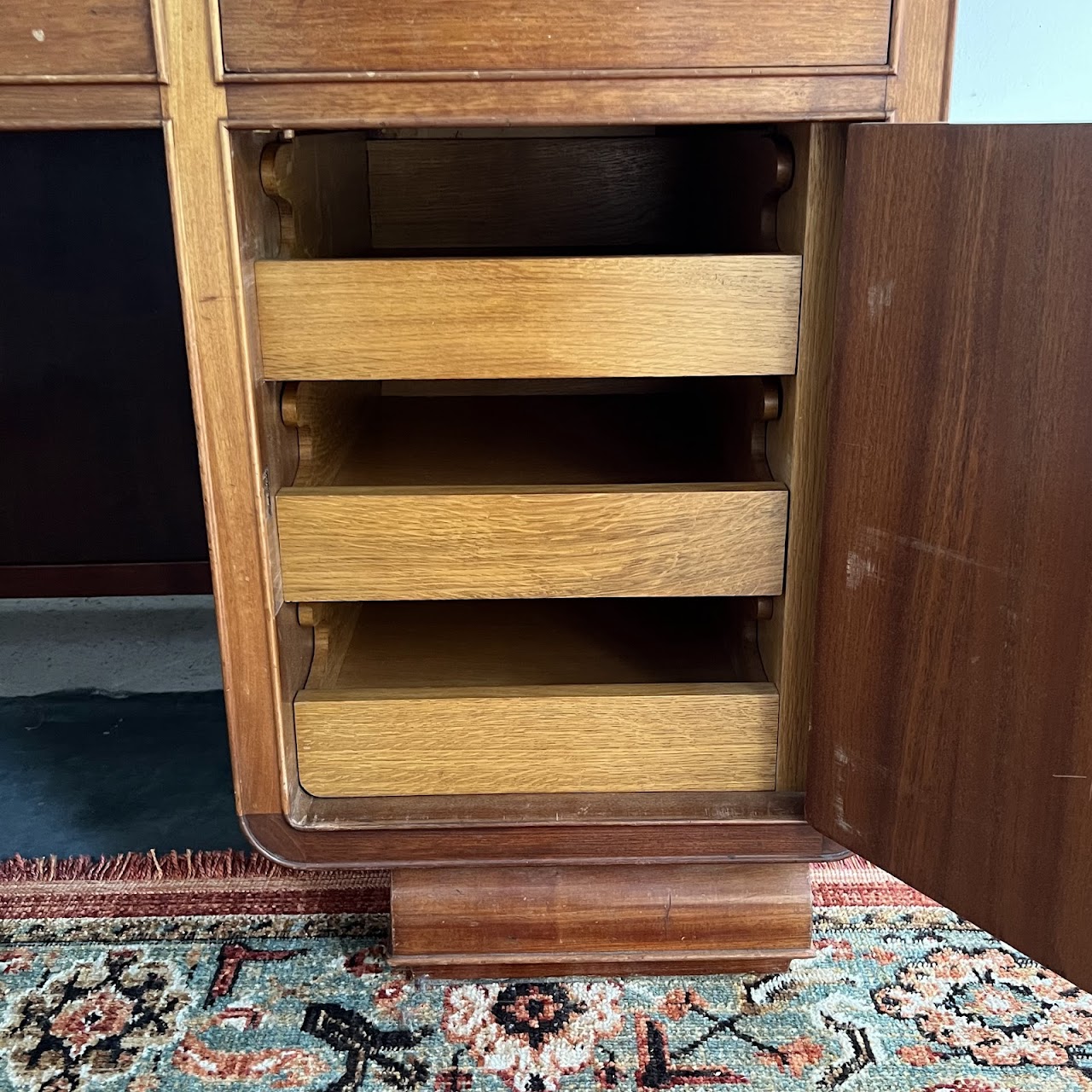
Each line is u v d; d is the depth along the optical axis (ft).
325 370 2.47
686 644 3.31
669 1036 2.63
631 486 2.64
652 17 2.21
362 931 3.02
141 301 4.28
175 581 4.71
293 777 2.78
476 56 2.23
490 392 4.11
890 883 3.22
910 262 2.16
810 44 2.23
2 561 4.63
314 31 2.21
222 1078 2.50
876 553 2.35
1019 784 2.14
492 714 2.75
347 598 2.65
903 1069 2.52
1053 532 1.99
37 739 4.12
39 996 2.76
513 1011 2.72
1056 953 2.11
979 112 4.19
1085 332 1.89
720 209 3.29
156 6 2.18
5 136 4.02
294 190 2.78
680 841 2.74
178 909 3.12
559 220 4.08
